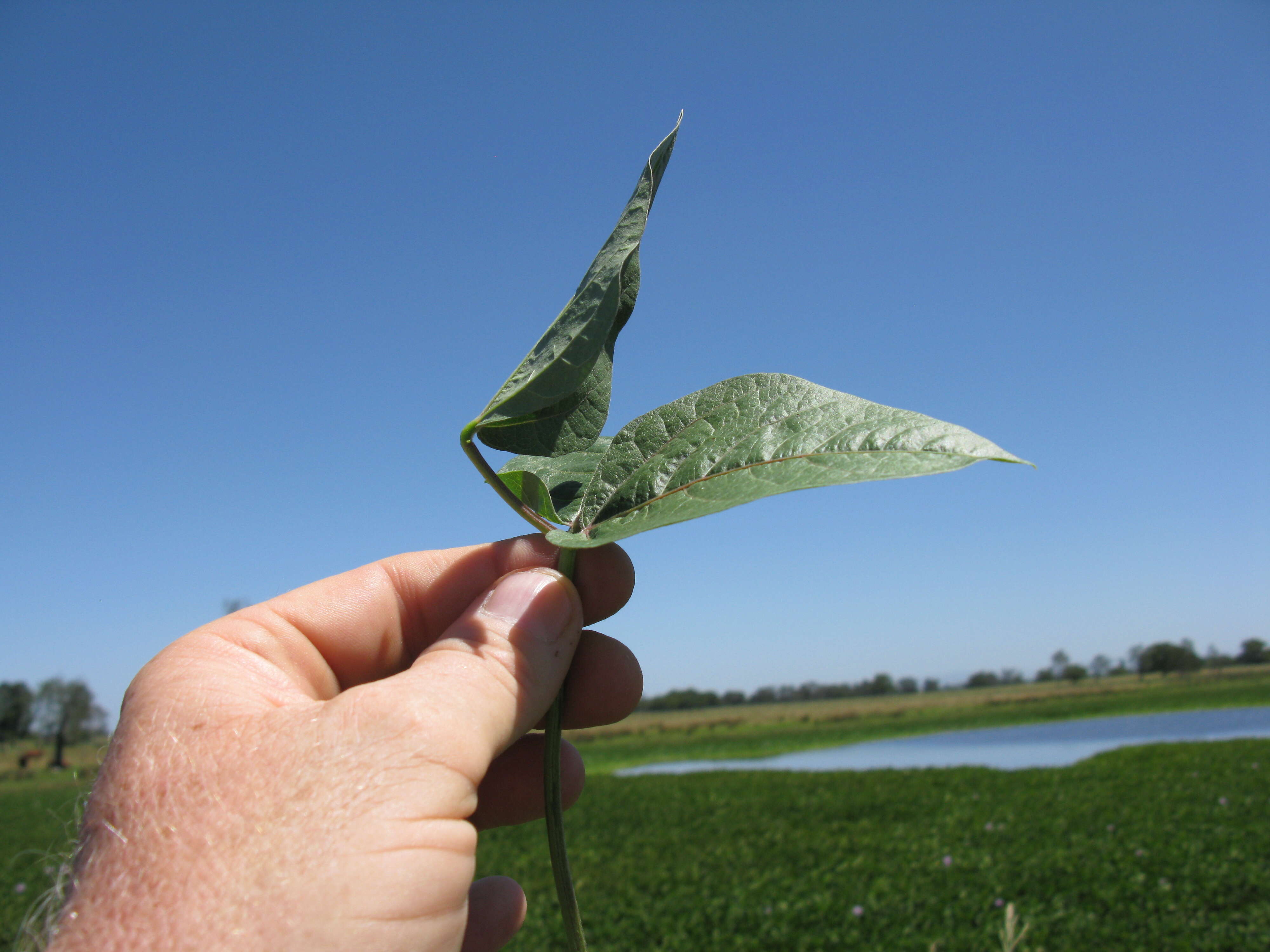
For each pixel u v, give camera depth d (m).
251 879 0.13
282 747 0.14
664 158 0.15
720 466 0.14
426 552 0.21
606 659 0.20
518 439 0.15
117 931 0.13
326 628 0.19
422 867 0.14
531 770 0.21
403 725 0.14
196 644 0.17
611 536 0.13
